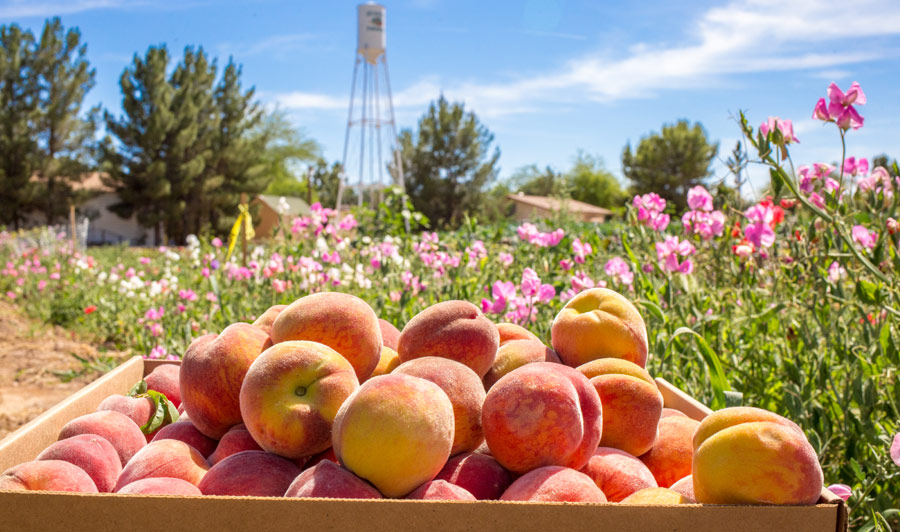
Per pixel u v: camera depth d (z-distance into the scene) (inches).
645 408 65.2
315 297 68.0
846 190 130.0
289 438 55.6
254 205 1604.3
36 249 559.2
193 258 293.0
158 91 1440.7
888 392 105.4
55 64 1434.5
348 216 228.8
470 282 186.9
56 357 292.2
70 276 397.1
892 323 109.3
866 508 94.5
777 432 50.8
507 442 56.2
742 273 144.2
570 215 467.5
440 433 51.6
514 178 2669.8
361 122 1065.5
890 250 105.3
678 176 1759.4
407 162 1673.2
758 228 134.0
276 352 58.9
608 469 59.9
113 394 83.4
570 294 145.6
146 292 278.5
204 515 44.7
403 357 69.2
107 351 303.0
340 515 44.3
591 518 45.5
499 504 44.8
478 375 68.4
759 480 49.1
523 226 182.5
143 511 44.9
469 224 288.7
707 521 46.6
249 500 44.5
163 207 1485.0
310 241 231.3
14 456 62.0
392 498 51.4
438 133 1636.3
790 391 109.9
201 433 68.3
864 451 107.0
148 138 1422.2
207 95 1557.6
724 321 136.5
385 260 201.3
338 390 57.5
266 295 208.1
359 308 67.5
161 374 85.5
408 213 309.1
